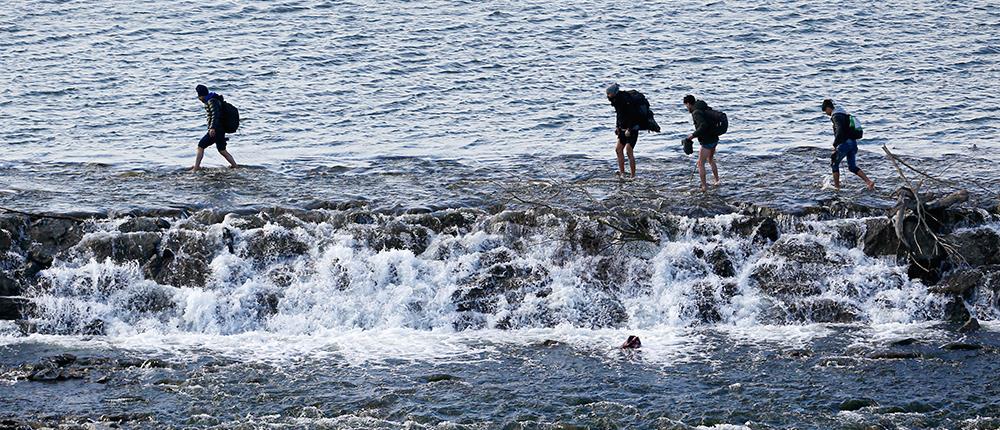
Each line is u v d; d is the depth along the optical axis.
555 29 40.91
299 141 29.08
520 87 34.62
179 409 15.34
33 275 18.92
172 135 29.62
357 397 15.75
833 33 40.41
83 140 28.94
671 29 40.97
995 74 35.91
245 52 38.12
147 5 43.38
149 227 19.94
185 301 18.58
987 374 16.34
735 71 36.44
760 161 25.41
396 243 19.78
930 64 36.97
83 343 17.73
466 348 17.58
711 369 16.67
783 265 19.34
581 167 25.05
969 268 19.31
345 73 36.03
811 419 15.03
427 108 32.41
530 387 16.06
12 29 39.97
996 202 20.97
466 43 39.25
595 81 35.31
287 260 19.52
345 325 18.44
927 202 20.23
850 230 19.95
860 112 31.88
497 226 20.14
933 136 29.23
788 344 17.59
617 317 18.58
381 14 42.62
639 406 15.44
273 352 17.42
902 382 16.11
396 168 25.05
